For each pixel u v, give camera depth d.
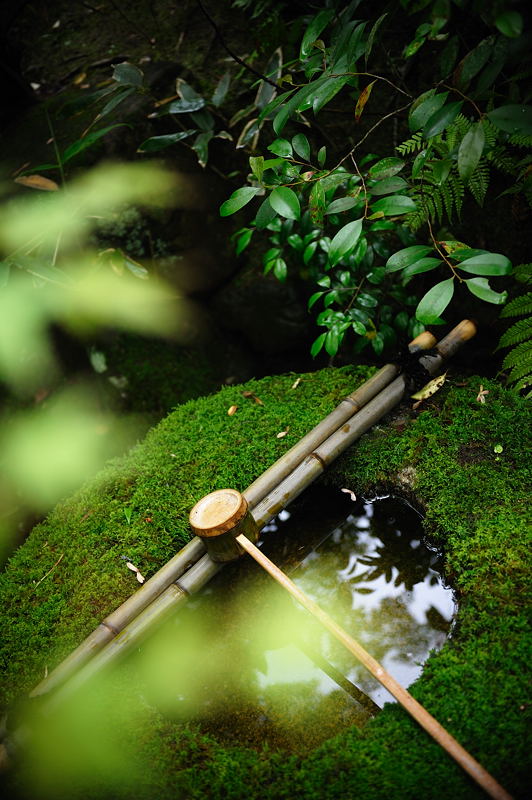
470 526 2.44
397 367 2.94
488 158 2.69
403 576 2.48
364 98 2.39
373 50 3.67
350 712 2.13
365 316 3.12
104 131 2.97
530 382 2.79
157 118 3.75
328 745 1.99
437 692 2.03
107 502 2.86
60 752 2.10
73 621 2.45
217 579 2.58
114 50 4.62
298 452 2.73
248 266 3.96
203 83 4.07
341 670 2.25
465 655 2.09
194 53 4.33
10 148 4.00
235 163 3.93
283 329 3.96
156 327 3.99
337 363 3.92
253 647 2.36
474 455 2.68
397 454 2.73
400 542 2.60
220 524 2.32
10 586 2.62
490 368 3.54
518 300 2.73
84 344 4.02
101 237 3.74
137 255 3.83
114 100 2.91
